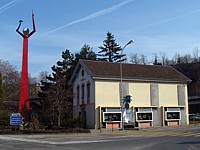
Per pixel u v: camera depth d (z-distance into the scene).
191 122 60.97
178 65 113.38
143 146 21.00
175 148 19.30
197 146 20.30
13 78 78.69
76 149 20.33
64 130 39.31
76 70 54.28
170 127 48.59
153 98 53.38
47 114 49.97
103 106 49.06
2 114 45.09
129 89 51.47
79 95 53.66
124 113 47.62
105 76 49.53
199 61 114.88
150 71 55.56
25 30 51.88
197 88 103.31
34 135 36.47
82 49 74.25
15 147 22.28
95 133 38.34
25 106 49.09
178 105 55.88
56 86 50.75
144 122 51.84
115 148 20.28
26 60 51.72
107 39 84.06
